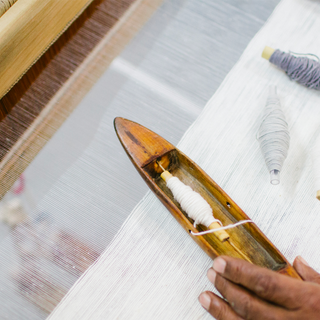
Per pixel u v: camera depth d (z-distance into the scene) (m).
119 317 0.62
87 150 0.78
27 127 0.80
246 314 0.52
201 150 0.78
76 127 0.81
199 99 0.86
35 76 0.84
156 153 0.67
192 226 0.60
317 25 0.96
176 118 0.83
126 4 0.96
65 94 0.84
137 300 0.64
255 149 0.79
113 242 0.69
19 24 0.66
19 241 0.68
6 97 0.78
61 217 0.71
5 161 0.76
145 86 0.86
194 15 0.97
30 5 0.67
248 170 0.76
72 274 0.66
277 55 0.84
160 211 0.72
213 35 0.94
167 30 0.94
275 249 0.58
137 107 0.84
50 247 0.68
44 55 0.83
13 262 0.67
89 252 0.68
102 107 0.83
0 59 0.66
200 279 0.66
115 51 0.90
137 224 0.70
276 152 0.72
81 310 0.63
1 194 0.73
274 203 0.73
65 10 0.76
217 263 0.52
